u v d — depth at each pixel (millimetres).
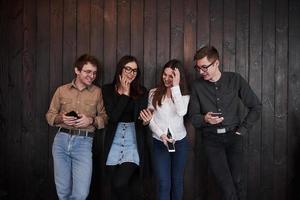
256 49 3756
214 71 3012
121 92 3234
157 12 3746
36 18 3725
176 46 3750
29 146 3750
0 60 3723
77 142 3119
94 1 3732
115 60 3744
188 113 3295
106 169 3170
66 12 3734
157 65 3750
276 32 3758
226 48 3754
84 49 3742
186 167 3777
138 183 3479
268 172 3791
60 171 3111
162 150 3180
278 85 3771
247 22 3754
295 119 3775
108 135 3162
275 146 3783
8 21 3715
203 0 3744
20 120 3742
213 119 2910
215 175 3082
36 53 3732
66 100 3205
